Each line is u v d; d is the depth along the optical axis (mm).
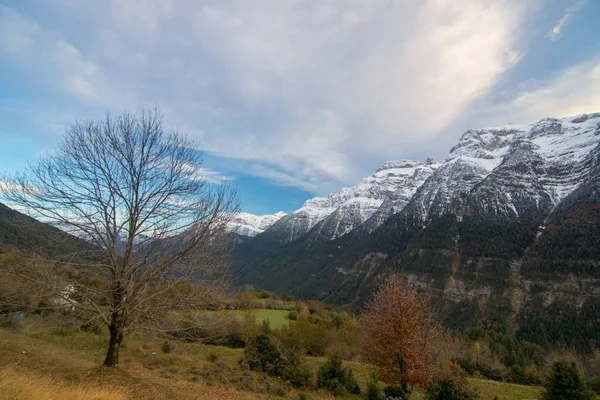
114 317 16062
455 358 38406
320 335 47531
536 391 33375
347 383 28609
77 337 31703
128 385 15297
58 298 14461
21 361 16828
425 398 24672
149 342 34750
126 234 16547
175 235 16344
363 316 28344
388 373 24750
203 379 24875
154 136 16469
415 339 23547
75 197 15031
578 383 25031
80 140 15367
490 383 35594
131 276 15289
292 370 30062
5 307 14188
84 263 14680
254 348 33562
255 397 22297
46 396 10234
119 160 15852
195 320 16859
